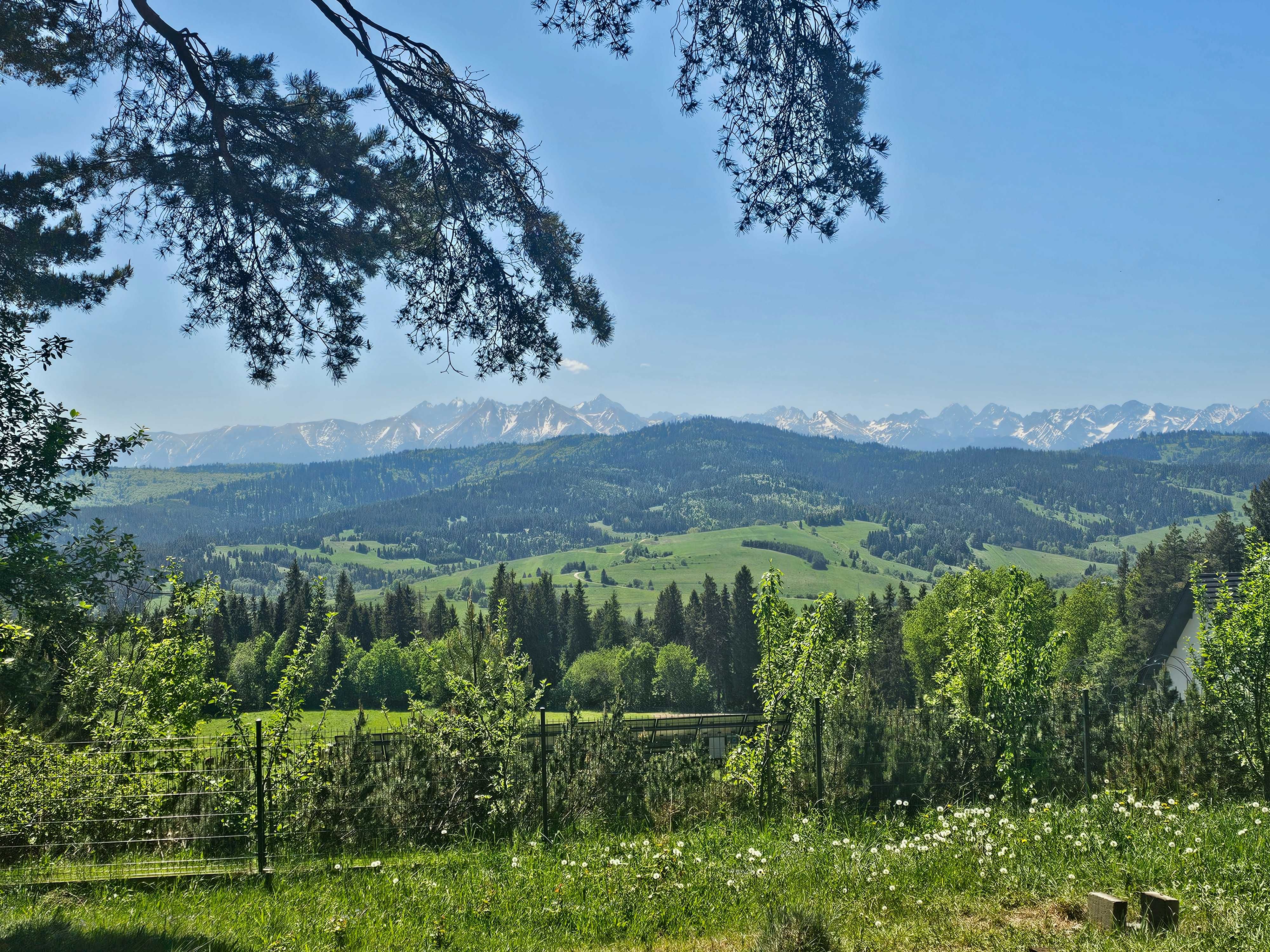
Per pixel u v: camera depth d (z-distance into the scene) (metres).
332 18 7.37
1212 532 66.50
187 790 9.45
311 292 8.37
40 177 8.27
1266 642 10.50
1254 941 5.08
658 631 134.25
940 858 7.56
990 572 47.81
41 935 5.98
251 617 110.81
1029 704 11.75
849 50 6.81
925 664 79.88
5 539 8.26
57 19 8.27
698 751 11.52
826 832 9.05
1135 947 5.09
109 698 10.73
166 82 8.16
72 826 8.85
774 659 12.15
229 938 6.06
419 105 7.60
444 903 7.07
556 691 109.31
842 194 7.13
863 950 5.48
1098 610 86.06
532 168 8.05
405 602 128.12
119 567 9.40
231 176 7.91
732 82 7.25
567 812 10.15
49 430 8.23
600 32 7.17
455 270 8.11
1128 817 8.35
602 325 8.27
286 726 10.23
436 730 10.92
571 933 6.39
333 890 7.61
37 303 8.89
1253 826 7.84
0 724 9.12
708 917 6.57
